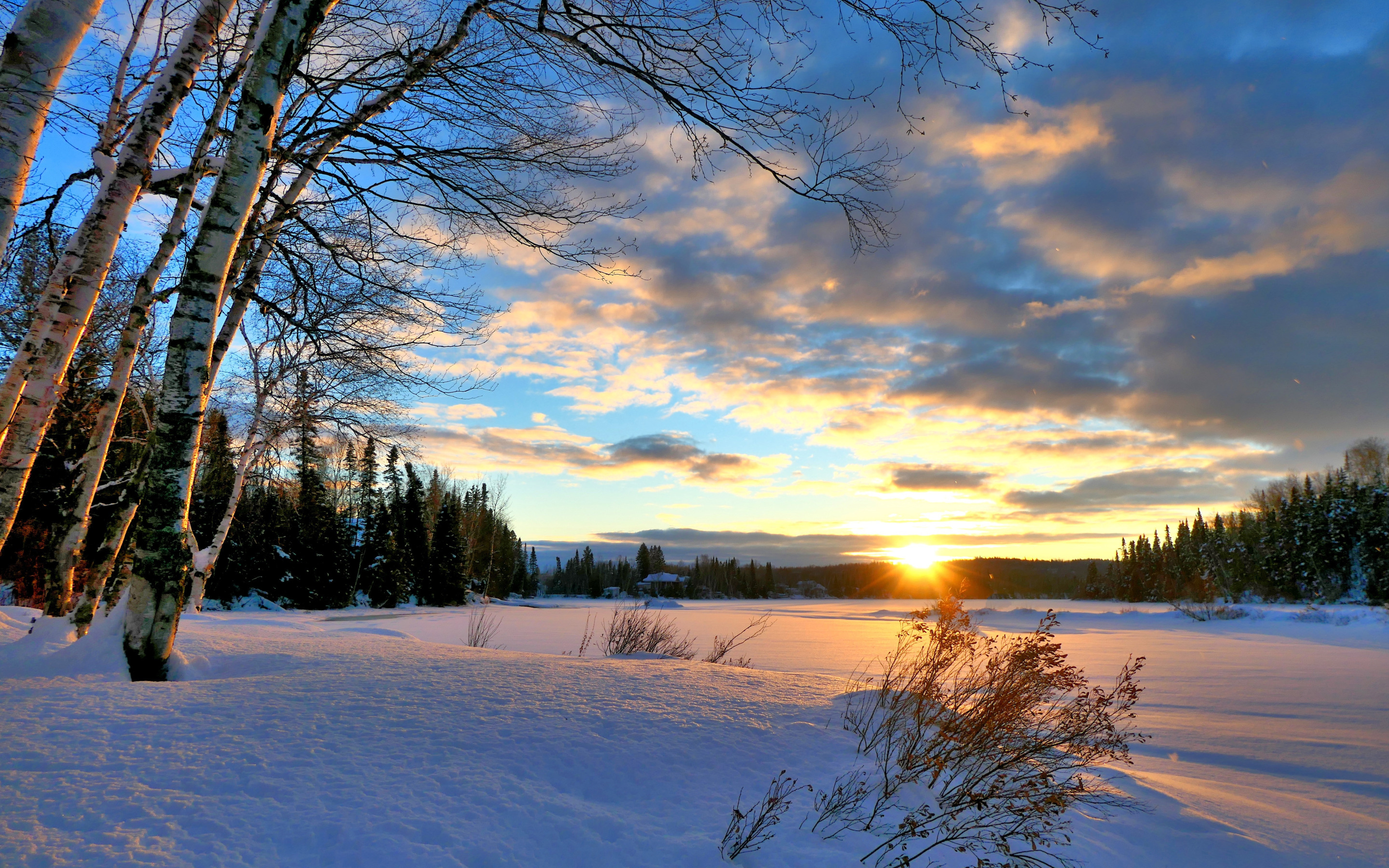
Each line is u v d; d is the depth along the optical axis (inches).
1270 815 176.9
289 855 94.5
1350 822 177.9
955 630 201.3
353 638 331.3
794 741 165.3
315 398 387.2
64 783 110.8
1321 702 405.1
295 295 330.3
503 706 166.1
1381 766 257.3
